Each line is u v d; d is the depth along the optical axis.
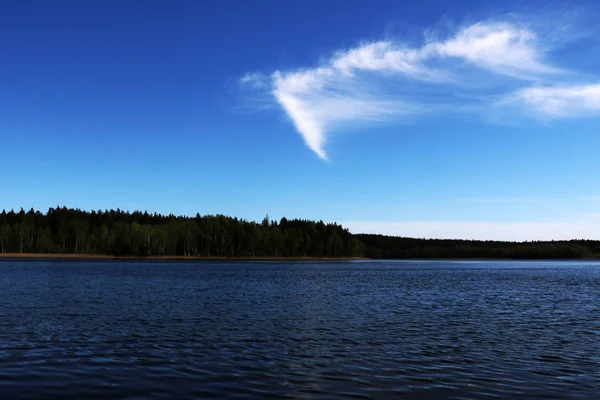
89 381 17.41
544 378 18.42
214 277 88.44
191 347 23.70
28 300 44.03
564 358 21.95
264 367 19.73
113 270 110.62
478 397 15.95
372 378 18.19
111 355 21.72
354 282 78.88
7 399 15.30
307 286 67.88
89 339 25.52
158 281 74.00
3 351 22.30
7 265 136.00
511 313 38.81
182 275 93.56
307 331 28.86
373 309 40.75
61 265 139.50
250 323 31.86
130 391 16.25
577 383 17.75
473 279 93.06
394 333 28.48
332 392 16.33
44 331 27.80
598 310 41.28
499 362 21.05
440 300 49.34
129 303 42.84
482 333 28.81
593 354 22.89
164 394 15.95
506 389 16.89
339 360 21.14
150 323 31.38
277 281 78.88
